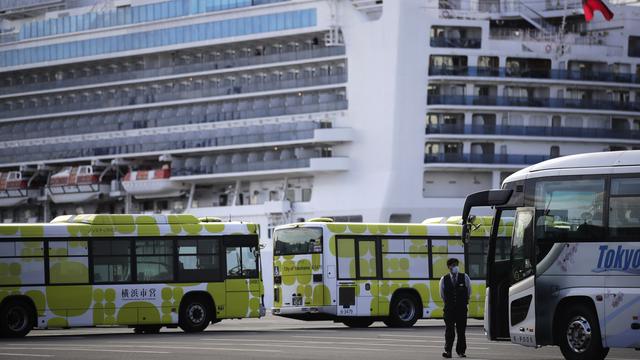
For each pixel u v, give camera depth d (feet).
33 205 566.77
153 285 229.25
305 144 471.21
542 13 468.75
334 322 294.46
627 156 150.61
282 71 481.87
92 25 529.04
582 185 152.46
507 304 165.17
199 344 187.01
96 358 156.25
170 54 515.50
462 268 257.34
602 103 456.45
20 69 552.41
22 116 558.15
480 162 444.14
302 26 465.47
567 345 152.56
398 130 441.68
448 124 442.09
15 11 558.97
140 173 516.32
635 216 148.05
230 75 496.64
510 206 159.12
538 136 448.24
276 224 473.67
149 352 167.73
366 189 451.12
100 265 226.38
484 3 462.19
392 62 442.50
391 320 251.80
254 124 484.33
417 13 440.04
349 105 458.09
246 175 481.87
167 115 512.63
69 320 223.71
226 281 234.99
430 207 443.73
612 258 148.66
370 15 460.14
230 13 485.15
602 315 148.56
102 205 552.82
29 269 222.07
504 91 448.65
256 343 188.85
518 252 157.58
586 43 458.91
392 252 251.60
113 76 526.57
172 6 502.79
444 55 442.09
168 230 231.91
